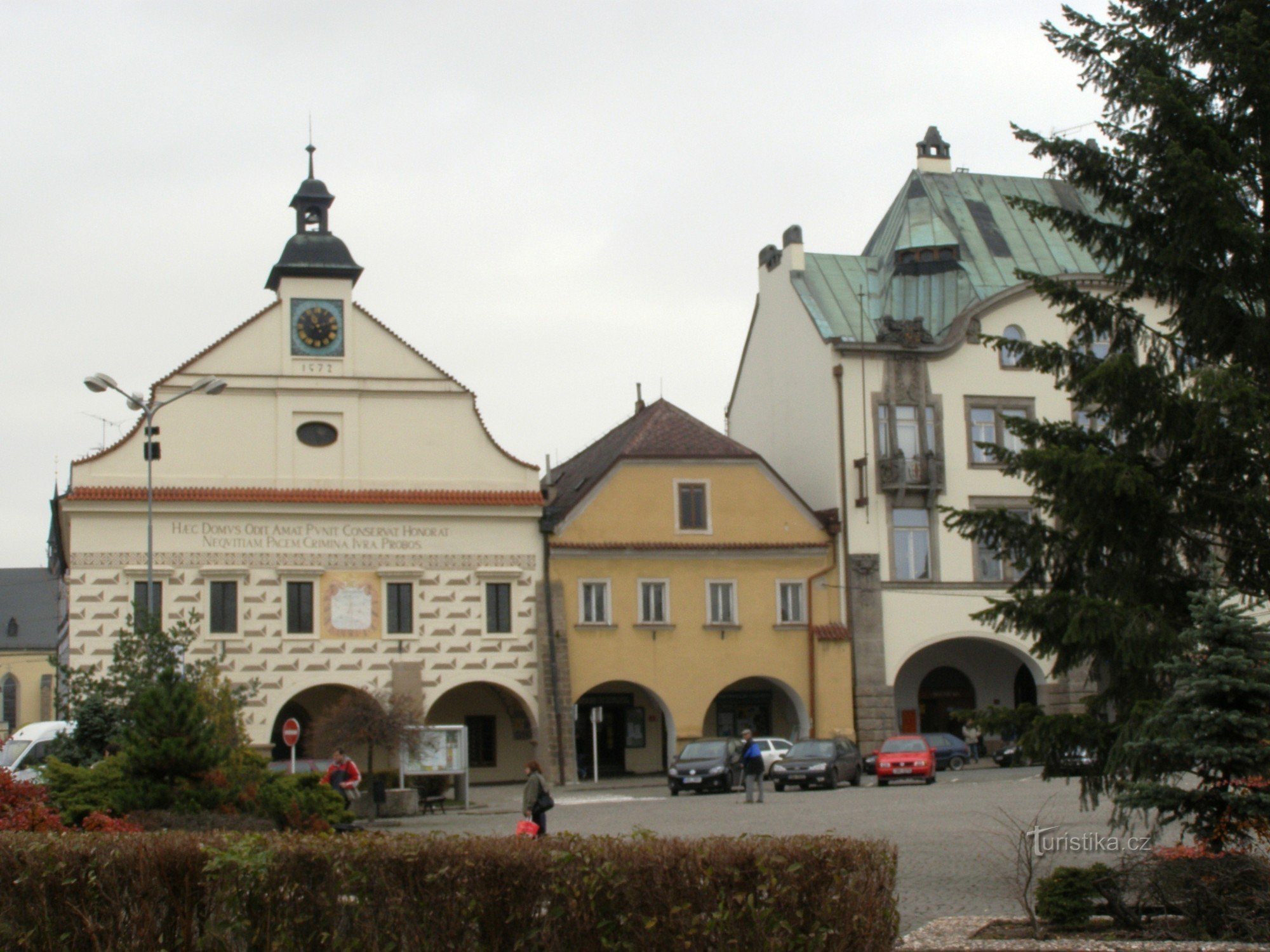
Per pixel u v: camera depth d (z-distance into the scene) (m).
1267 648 18.67
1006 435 66.38
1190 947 16.59
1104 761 21.95
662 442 63.66
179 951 14.59
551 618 60.22
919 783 53.75
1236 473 21.38
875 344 65.31
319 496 58.34
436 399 60.41
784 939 13.10
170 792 30.59
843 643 63.41
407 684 58.38
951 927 18.67
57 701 44.53
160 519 56.91
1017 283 68.56
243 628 57.19
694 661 62.03
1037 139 23.20
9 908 15.19
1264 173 22.19
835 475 65.00
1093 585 22.14
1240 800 18.25
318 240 60.16
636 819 39.19
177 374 58.09
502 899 13.50
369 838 14.18
